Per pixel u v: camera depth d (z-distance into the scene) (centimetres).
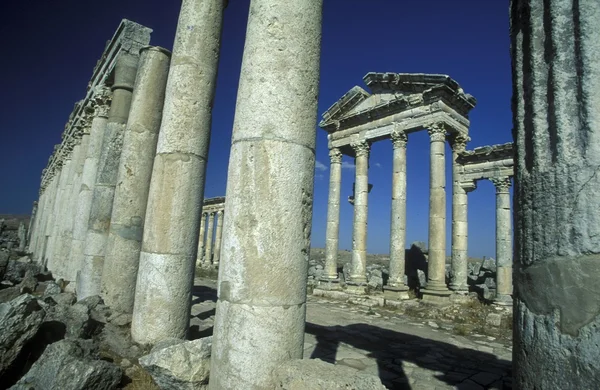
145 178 764
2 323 501
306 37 416
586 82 218
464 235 1702
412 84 1686
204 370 426
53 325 612
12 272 1401
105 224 902
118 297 710
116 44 1088
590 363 191
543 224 225
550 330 210
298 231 383
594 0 224
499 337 1009
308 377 322
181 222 590
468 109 1745
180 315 578
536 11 254
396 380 616
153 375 438
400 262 1611
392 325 1109
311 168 408
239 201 383
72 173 1586
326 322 1094
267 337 353
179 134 606
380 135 1806
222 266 390
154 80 786
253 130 389
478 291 1817
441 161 1547
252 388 345
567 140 222
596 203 204
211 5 652
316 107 425
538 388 212
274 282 363
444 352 813
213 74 651
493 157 1633
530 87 251
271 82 395
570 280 206
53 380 427
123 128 968
